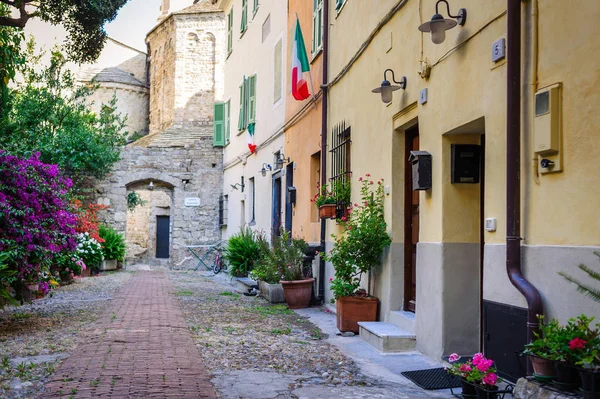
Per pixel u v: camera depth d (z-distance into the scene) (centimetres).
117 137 2134
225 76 2239
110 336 688
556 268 390
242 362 577
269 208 1507
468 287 571
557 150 391
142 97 3056
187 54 2559
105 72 2977
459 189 576
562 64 392
